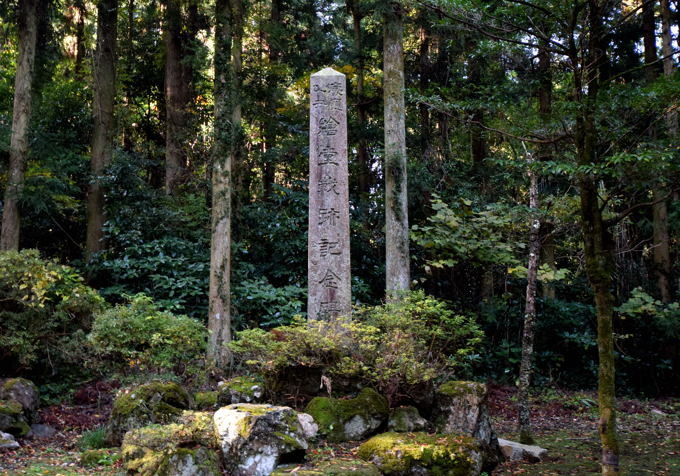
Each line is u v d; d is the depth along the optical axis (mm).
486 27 5836
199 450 5148
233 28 11367
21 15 12031
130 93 17672
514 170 10344
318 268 8219
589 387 13211
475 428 6605
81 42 17188
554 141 5461
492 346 13289
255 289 11773
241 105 11836
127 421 6426
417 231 13352
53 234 14742
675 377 13516
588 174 4926
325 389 7008
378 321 7395
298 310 11797
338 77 8578
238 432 5289
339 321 7617
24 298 7816
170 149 14664
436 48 14992
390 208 10750
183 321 7914
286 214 13430
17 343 7883
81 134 15023
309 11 16609
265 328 11758
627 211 4945
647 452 7746
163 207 13289
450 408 6805
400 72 11047
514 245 11211
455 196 13320
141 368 7680
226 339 9914
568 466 6711
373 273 13430
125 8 17125
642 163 4961
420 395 6910
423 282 13719
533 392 12391
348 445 6289
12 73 16297
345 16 16125
